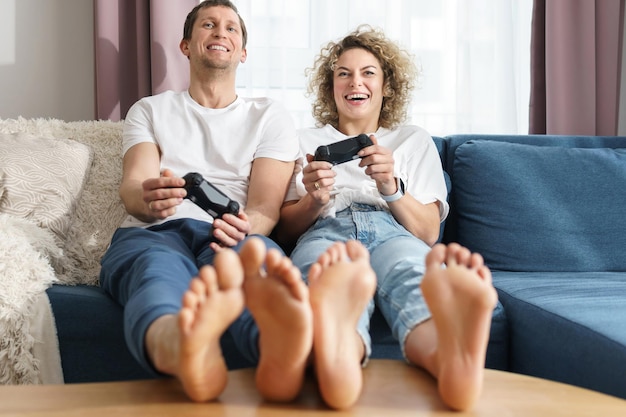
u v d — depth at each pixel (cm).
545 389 122
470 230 218
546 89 265
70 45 255
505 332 165
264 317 105
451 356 109
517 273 208
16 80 252
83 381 154
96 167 207
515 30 274
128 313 121
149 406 109
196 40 203
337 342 109
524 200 216
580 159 224
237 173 198
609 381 126
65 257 187
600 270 213
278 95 260
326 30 261
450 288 109
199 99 206
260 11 258
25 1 251
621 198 219
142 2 242
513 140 236
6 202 184
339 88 206
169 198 162
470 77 265
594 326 137
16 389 117
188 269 147
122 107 247
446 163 234
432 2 267
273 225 188
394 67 212
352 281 111
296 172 204
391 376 126
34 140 201
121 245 162
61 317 153
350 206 188
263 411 108
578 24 264
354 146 178
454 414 109
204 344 99
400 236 175
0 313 148
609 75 271
